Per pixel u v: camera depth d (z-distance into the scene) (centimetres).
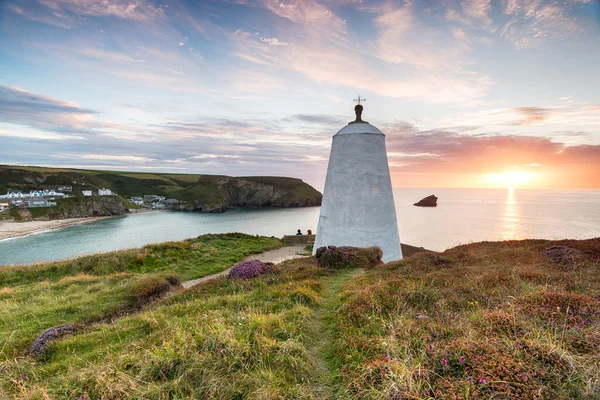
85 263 1900
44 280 1695
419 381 370
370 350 487
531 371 372
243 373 455
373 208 1844
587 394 330
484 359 400
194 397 412
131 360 520
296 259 1698
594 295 666
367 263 1412
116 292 1220
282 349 510
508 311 582
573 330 475
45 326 895
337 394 411
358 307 680
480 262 1262
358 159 1881
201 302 904
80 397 434
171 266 2052
